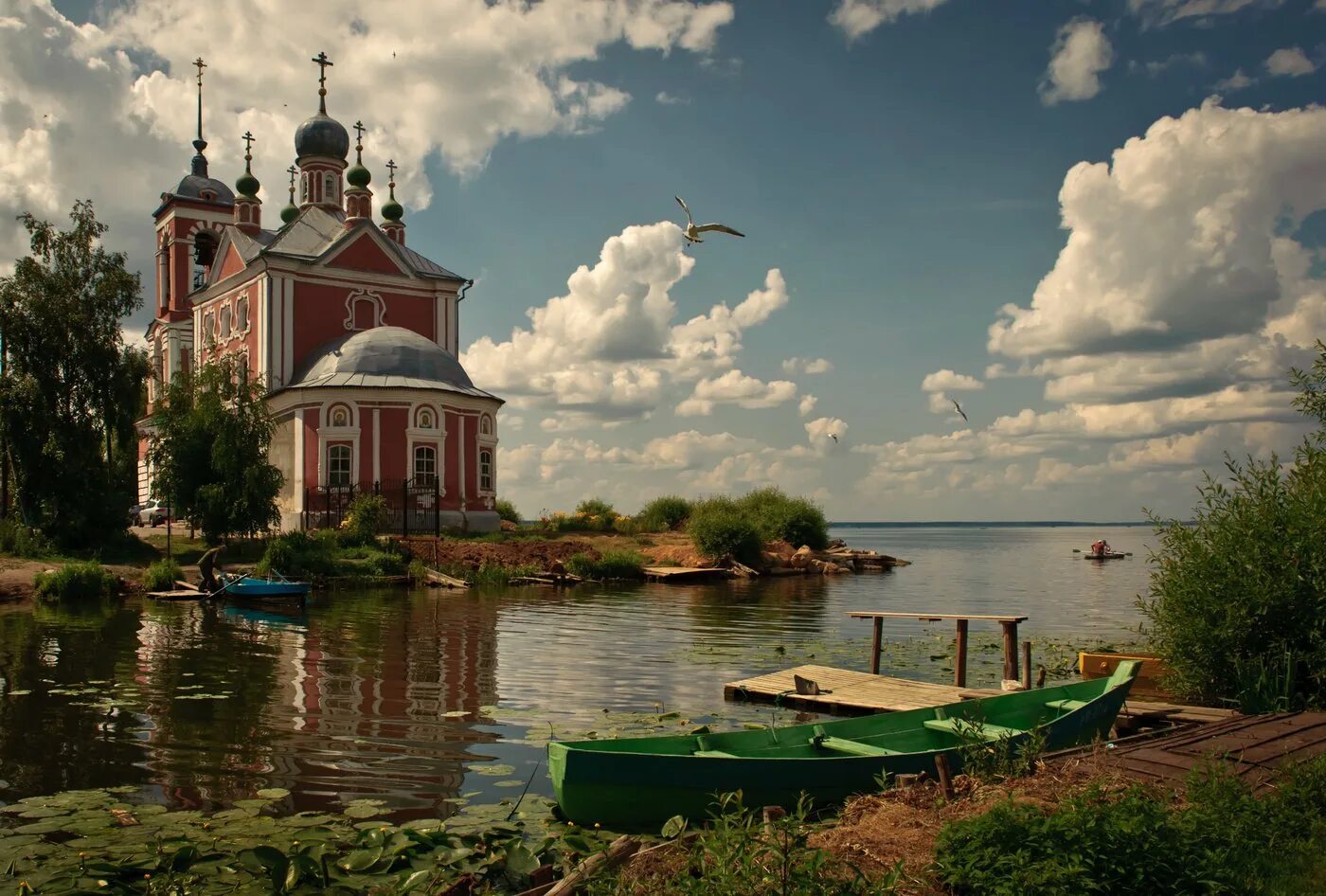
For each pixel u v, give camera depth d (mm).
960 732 10070
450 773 10492
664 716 13453
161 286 65938
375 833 8234
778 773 8914
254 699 14258
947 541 128875
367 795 9703
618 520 56531
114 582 29172
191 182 64938
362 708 13773
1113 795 7539
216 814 9008
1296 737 10266
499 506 59250
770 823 6871
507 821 8867
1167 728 11625
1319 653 12859
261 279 47000
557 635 21859
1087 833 6504
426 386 43375
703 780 8695
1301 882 6375
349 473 42562
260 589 26609
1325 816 7617
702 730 12695
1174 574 14344
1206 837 6762
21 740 11773
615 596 32031
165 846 8133
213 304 52625
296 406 43188
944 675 17625
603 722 13078
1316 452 14273
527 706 14062
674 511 57000
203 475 36844
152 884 7309
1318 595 13023
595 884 6555
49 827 8609
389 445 42969
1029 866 6234
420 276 50562
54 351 38125
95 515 36781
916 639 22125
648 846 7523
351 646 19562
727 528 42969
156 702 13992
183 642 19859
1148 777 8781
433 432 43719
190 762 10875
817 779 9062
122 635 20906
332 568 32688
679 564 42531
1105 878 6156
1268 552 13570
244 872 7617
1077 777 8773
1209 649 13727
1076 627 25125
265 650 18938
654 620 24984
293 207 62406
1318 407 14328
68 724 12625
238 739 11898
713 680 16469
